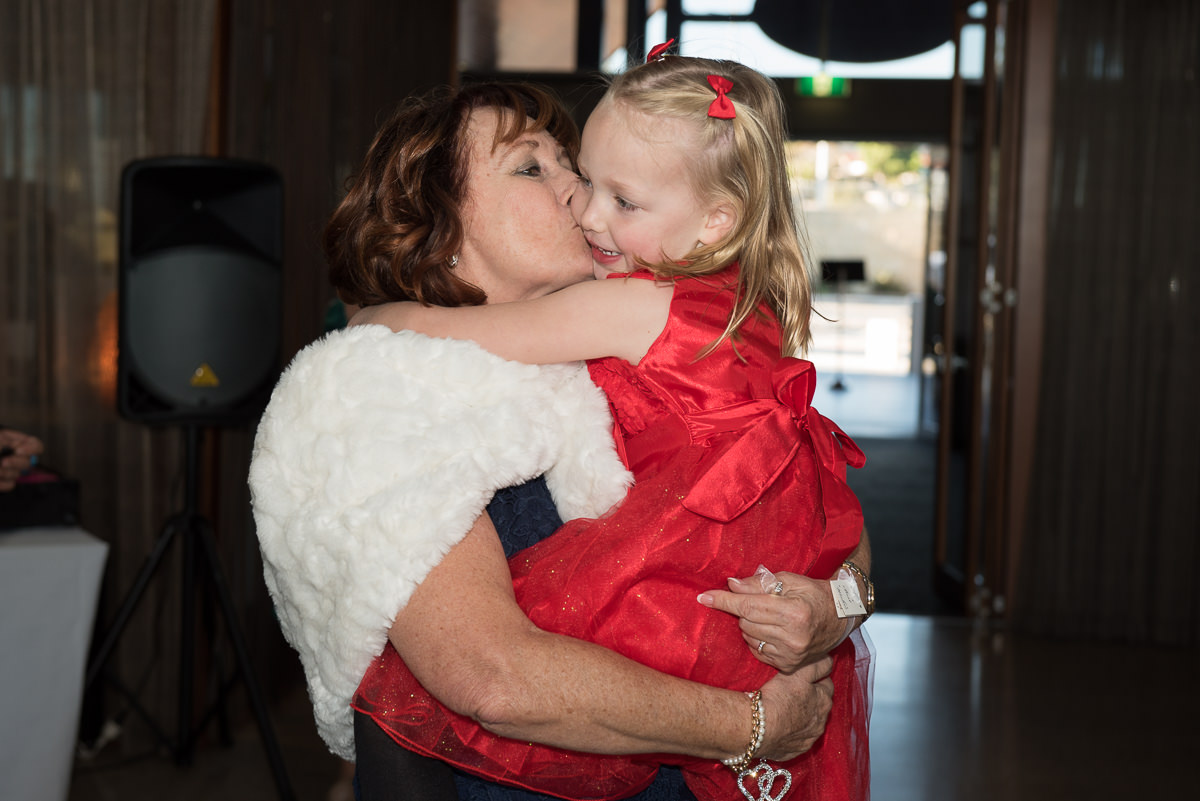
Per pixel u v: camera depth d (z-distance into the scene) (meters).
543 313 1.05
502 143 1.10
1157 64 4.78
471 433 0.94
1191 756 3.49
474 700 0.87
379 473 0.92
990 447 5.04
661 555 1.01
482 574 0.92
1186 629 4.83
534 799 1.04
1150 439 4.86
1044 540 4.92
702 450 1.07
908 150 14.08
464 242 1.12
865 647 1.33
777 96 1.24
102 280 3.42
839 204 14.41
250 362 2.89
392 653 0.97
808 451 1.16
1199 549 4.82
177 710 3.48
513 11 7.80
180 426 2.90
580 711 0.89
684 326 1.08
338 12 4.32
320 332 4.17
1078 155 4.85
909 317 14.13
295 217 3.96
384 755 0.98
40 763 2.21
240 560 3.75
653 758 1.04
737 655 1.04
